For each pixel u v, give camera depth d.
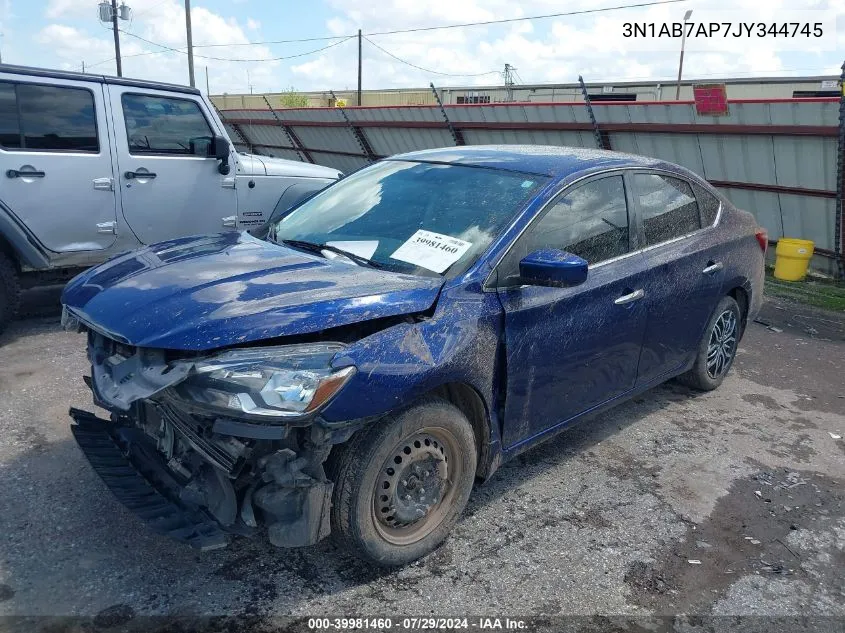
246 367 2.55
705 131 9.65
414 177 4.03
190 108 6.57
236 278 3.02
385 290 2.96
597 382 3.88
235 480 2.66
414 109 13.56
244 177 6.96
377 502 2.88
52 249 5.81
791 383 5.69
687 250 4.44
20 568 2.91
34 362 5.18
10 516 3.25
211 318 2.65
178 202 6.52
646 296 4.04
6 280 5.57
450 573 3.08
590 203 3.81
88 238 6.02
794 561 3.32
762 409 5.12
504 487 3.82
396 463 2.91
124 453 3.18
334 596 2.88
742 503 3.81
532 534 3.40
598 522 3.54
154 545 3.12
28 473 3.62
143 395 2.58
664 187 4.43
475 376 3.08
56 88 5.69
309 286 2.95
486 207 3.55
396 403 2.73
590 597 2.98
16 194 5.51
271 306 2.73
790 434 4.71
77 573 2.91
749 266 5.11
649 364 4.31
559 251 3.16
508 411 3.33
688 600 3.01
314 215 4.04
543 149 4.38
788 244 9.38
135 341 2.66
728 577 3.18
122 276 3.19
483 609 2.87
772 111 8.94
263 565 3.05
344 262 3.38
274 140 18.78
